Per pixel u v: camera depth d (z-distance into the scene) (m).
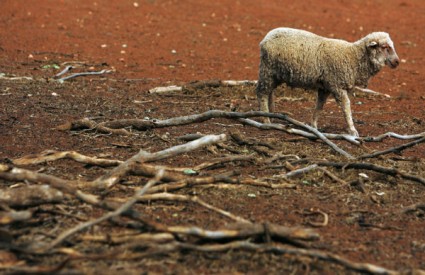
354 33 72.56
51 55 57.81
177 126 34.34
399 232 22.17
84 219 21.17
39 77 48.12
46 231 20.33
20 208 21.05
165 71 53.94
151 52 61.06
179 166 27.70
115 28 69.19
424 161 29.77
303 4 85.12
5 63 53.69
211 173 26.75
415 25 77.94
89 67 53.75
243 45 66.06
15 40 62.50
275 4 84.00
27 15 71.06
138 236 19.28
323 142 31.80
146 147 30.30
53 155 26.47
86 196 21.06
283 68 33.78
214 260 18.95
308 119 38.50
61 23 69.31
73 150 29.52
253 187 25.28
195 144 25.80
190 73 53.53
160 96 43.81
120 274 17.66
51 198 21.16
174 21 73.69
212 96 44.38
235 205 23.45
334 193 25.33
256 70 55.75
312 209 23.42
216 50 63.31
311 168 26.94
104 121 35.22
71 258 17.58
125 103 40.75
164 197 22.23
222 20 75.69
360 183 25.98
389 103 45.16
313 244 20.45
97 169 26.84
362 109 42.75
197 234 19.12
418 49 67.31
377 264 19.52
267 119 34.94
